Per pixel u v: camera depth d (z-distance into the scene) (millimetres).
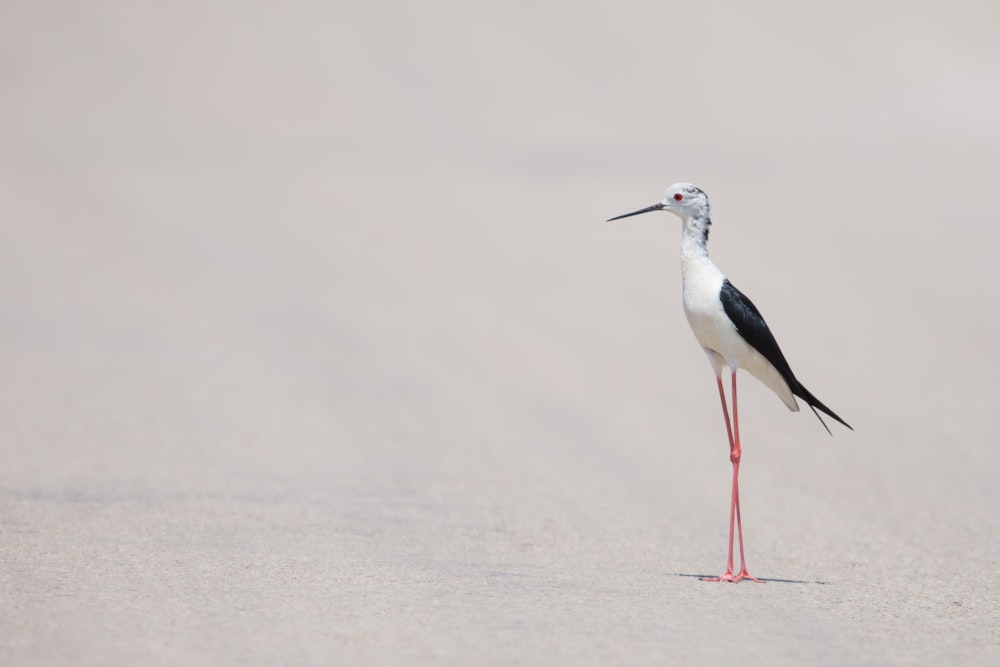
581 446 14633
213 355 19875
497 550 9586
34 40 57844
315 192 38094
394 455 13766
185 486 11812
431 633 6949
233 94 53000
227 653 6441
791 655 6832
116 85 53594
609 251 30562
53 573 8078
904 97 51062
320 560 8844
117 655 6340
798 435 15438
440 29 60344
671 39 59375
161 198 36688
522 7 62562
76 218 33844
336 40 59062
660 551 9852
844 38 58656
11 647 6406
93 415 15594
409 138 47562
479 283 27047
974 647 7234
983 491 12656
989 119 46594
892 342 21031
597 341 21844
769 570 9320
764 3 62656
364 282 26938
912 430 15594
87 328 21984
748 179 38375
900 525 11227
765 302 24328
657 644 6891
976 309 23312
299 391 17422
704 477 13164
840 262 27828
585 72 56094
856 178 37812
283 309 23984
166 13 61469
